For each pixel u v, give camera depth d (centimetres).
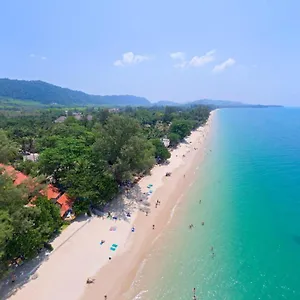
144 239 4300
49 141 7956
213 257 3888
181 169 8188
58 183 5369
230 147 11838
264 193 6316
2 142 3822
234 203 5734
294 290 3281
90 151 5872
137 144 5488
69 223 4462
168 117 18950
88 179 4912
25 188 3653
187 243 4219
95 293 3173
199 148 11531
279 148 11612
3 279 3222
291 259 3866
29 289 3122
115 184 5331
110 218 4806
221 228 4688
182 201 5809
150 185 6656
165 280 3425
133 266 3662
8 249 3117
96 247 3978
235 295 3203
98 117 14862
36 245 3453
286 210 5419
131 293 3209
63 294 3112
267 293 3238
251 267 3691
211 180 7219
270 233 4550
